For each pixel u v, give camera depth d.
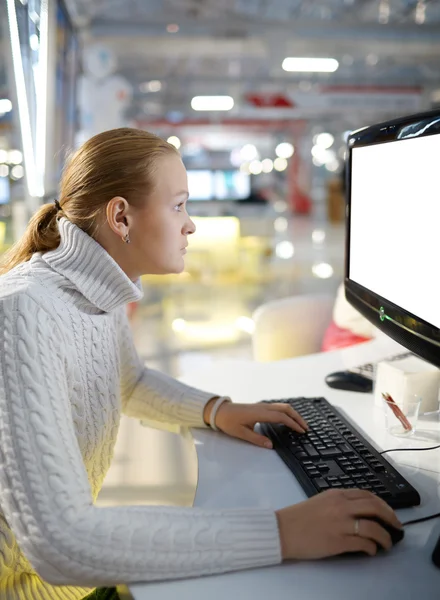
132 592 0.71
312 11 11.12
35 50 3.73
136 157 0.92
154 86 19.17
